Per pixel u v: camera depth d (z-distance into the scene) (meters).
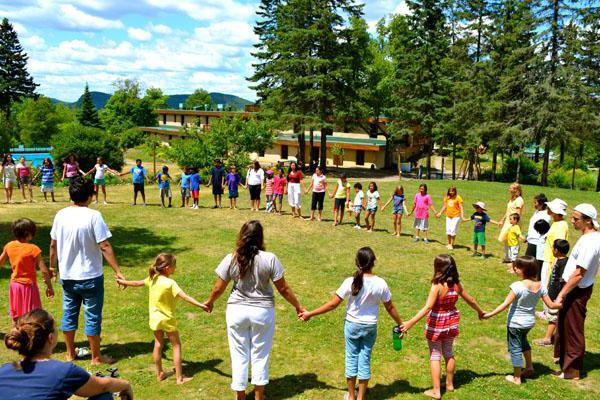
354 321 5.24
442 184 29.16
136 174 19.45
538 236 9.37
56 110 94.75
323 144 45.31
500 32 39.06
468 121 39.44
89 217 5.87
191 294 9.05
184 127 38.31
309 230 15.52
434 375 5.53
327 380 5.96
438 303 5.52
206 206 20.19
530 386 5.84
